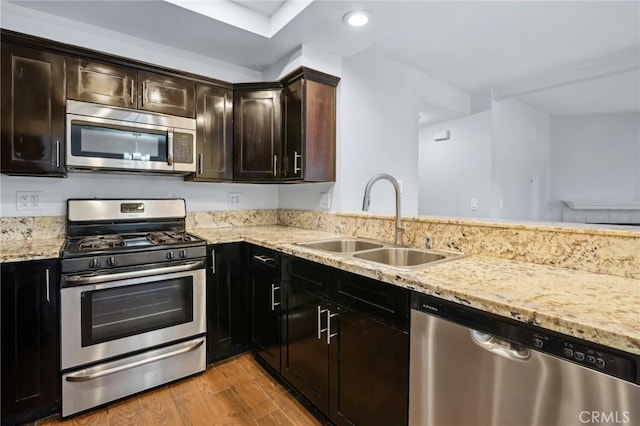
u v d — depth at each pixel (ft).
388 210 9.26
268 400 6.04
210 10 6.57
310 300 5.62
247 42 7.56
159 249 6.36
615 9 6.97
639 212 15.21
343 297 4.91
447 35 8.09
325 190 8.41
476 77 10.96
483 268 4.32
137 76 6.88
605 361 2.43
